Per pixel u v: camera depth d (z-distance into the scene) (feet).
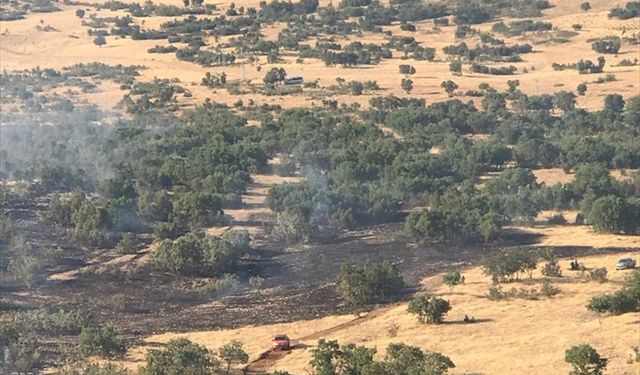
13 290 508.53
